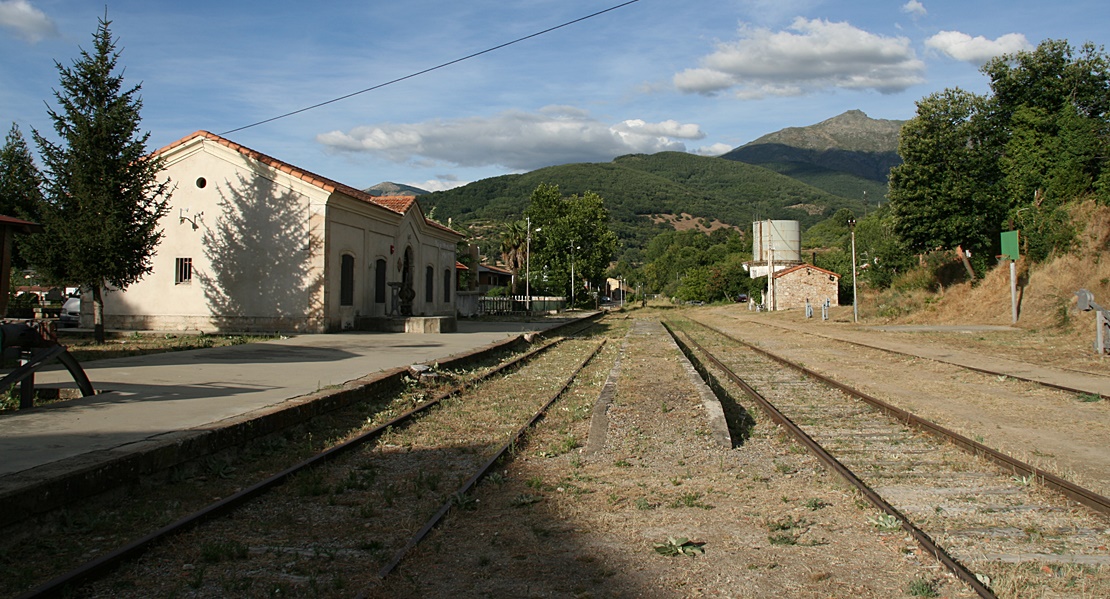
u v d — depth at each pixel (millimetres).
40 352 9203
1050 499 6352
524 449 8586
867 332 31000
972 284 37875
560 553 5102
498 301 58406
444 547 5180
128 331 23562
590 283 90500
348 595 4355
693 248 142500
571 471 7531
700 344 27609
